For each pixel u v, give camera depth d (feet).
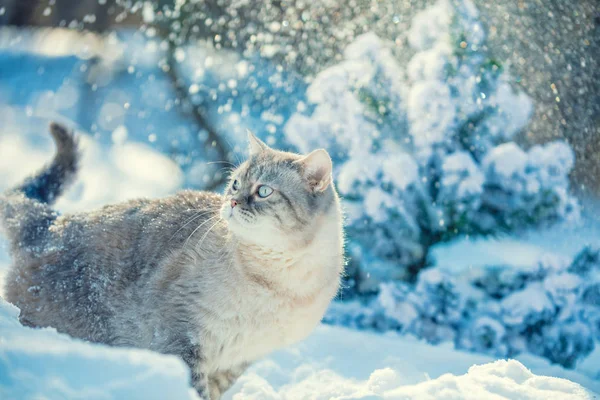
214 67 28.76
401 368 15.43
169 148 32.86
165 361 7.87
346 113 19.65
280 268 11.67
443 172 19.19
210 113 28.99
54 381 7.23
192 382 11.30
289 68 24.27
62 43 45.01
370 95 19.76
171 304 11.61
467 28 19.10
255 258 11.59
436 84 18.58
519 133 21.01
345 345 16.93
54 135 16.34
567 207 19.42
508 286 19.10
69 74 42.16
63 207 25.62
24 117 38.06
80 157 16.60
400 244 19.97
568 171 19.77
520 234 19.98
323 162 12.47
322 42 23.47
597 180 21.40
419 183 19.47
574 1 21.34
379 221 19.27
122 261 12.49
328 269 12.32
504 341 18.20
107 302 12.34
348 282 20.44
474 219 19.60
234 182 13.07
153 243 12.42
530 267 19.03
